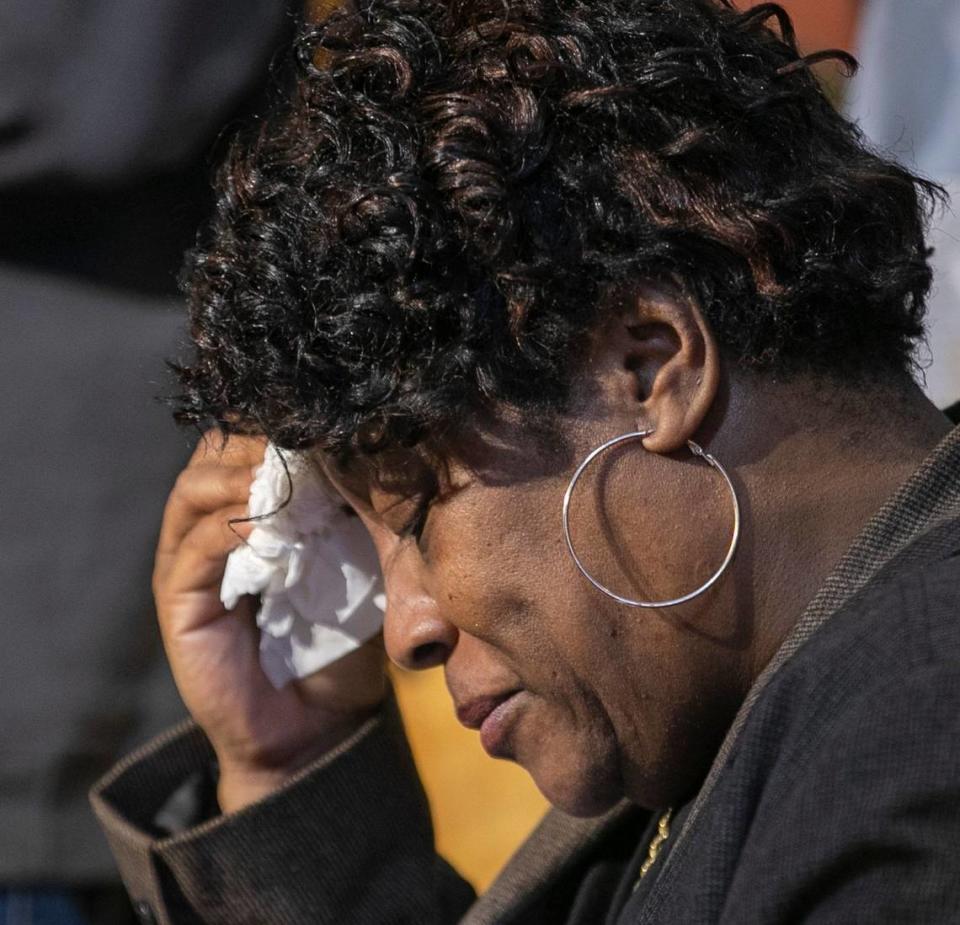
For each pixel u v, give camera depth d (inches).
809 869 133.6
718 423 159.0
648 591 161.2
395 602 177.5
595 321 156.6
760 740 147.0
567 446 159.2
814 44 392.8
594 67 160.2
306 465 203.9
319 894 234.7
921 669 135.4
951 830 127.7
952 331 353.4
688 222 155.4
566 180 155.8
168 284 281.3
